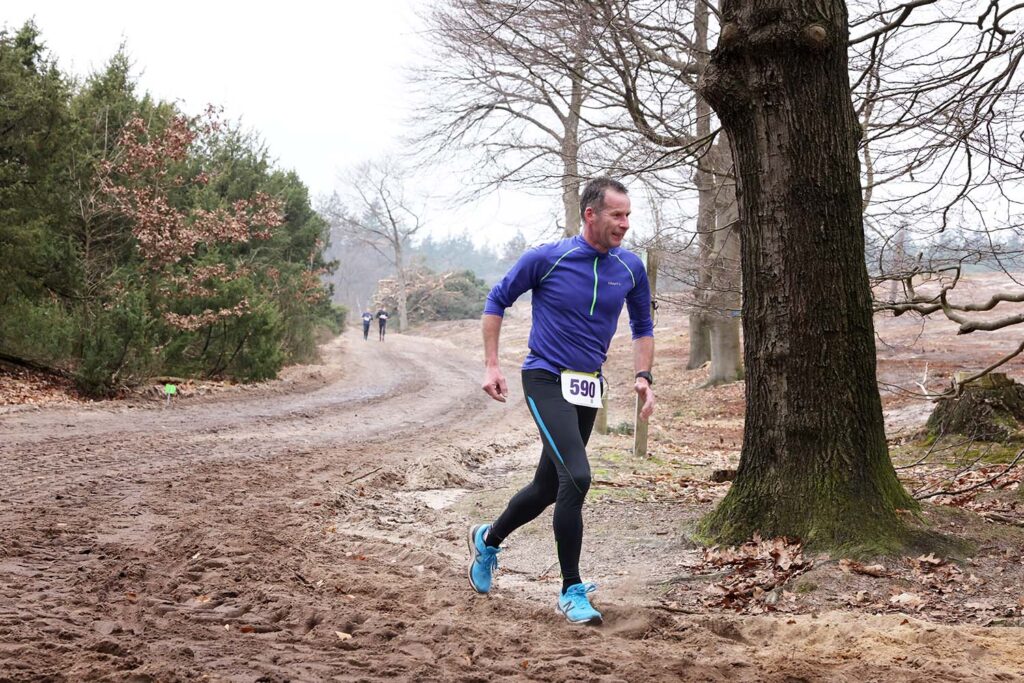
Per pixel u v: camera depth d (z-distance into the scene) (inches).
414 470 399.5
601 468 428.5
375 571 213.8
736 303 590.9
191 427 553.9
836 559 203.9
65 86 727.1
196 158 1172.5
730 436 647.1
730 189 620.1
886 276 326.0
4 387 642.8
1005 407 409.7
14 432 472.4
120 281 797.2
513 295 172.6
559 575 217.0
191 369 879.7
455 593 191.8
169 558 217.3
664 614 173.8
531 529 264.5
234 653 139.3
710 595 195.6
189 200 1048.8
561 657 144.0
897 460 400.5
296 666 133.2
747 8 220.8
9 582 185.8
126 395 708.7
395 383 1075.9
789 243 221.1
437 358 1663.4
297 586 194.1
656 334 1921.8
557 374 169.8
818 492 216.8
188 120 922.7
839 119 221.0
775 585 197.0
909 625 163.9
